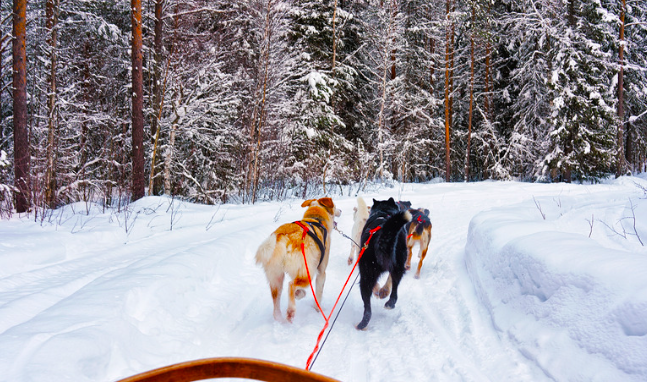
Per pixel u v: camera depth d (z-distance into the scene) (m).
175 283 5.01
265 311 5.11
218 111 16.42
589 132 21.83
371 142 24.58
